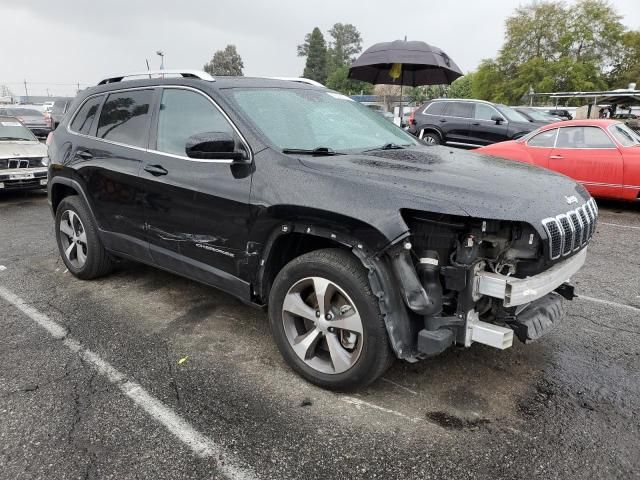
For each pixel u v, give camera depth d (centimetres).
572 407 297
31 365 337
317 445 262
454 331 277
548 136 940
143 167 391
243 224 324
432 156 356
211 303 443
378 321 276
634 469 247
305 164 306
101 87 470
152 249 400
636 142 891
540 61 5403
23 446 259
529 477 242
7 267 541
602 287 500
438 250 270
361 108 443
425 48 1109
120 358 348
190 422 279
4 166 920
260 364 341
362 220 267
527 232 264
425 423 281
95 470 243
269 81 405
